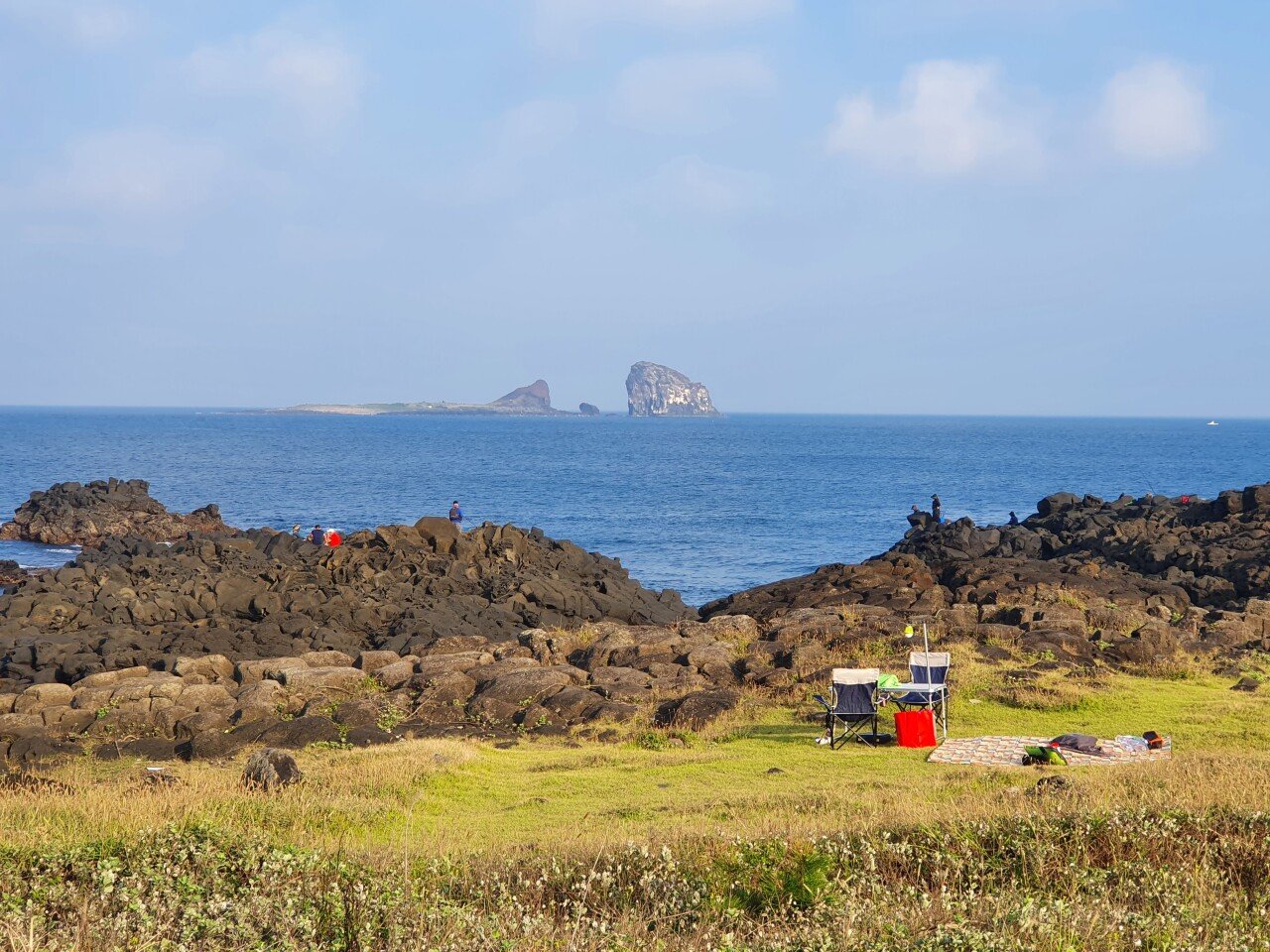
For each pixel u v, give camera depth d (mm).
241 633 32031
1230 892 8867
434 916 8406
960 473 135125
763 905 9211
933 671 19594
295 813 13586
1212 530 47969
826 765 17125
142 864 9695
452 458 161500
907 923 8203
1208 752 16812
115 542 53625
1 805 13375
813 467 146125
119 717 21219
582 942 8023
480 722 21359
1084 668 22734
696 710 20891
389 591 39969
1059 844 10297
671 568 59156
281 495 98562
